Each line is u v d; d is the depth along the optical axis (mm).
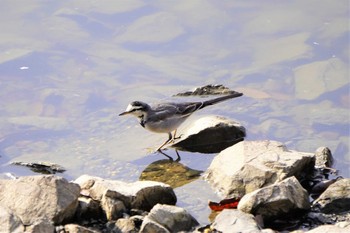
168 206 11219
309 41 19500
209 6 21578
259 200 11305
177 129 15891
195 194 12727
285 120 15977
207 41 19797
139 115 15062
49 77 17922
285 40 19672
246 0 21891
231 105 16797
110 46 19562
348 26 20125
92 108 16672
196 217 11812
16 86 17500
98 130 15734
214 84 17438
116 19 20812
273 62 18594
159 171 13898
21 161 14305
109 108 16641
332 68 18125
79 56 18906
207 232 10781
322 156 13867
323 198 11883
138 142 15242
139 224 11031
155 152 14742
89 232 10477
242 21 20734
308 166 13156
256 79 17828
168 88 17453
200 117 16312
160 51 19406
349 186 11914
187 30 20281
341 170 13711
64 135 15492
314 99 16906
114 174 13828
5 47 19156
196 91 17203
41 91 17266
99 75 18078
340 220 11438
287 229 11289
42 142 15148
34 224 10148
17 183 11188
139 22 20672
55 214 10734
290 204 11320
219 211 12086
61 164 14227
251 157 12836
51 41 19594
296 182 11625
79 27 20422
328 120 15930
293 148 14789
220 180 12883
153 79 17938
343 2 21641
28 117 16250
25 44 19328
